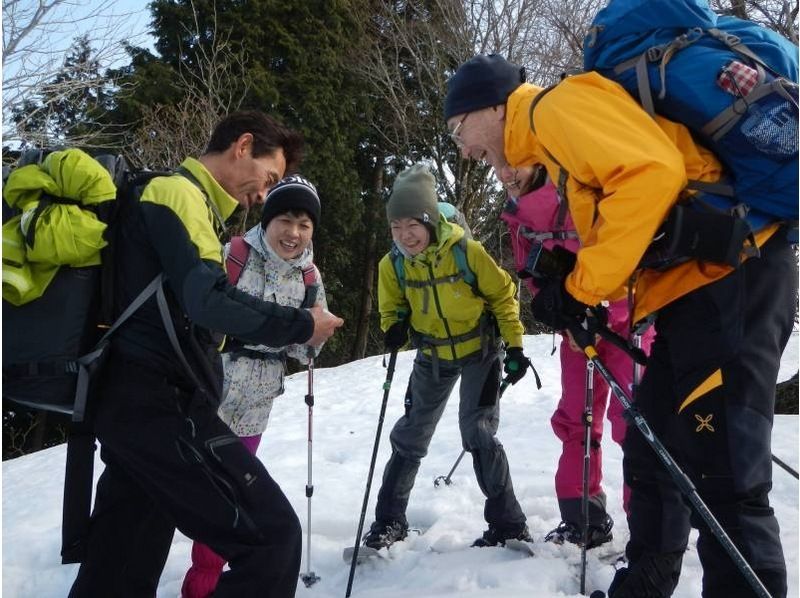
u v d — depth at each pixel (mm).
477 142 2123
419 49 17172
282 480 4148
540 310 1983
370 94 18109
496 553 2822
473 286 2900
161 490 1882
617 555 2762
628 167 1588
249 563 1845
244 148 2125
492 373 3004
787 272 1752
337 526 3373
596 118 1682
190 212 1880
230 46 15914
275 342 1883
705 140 1698
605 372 1929
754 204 1687
